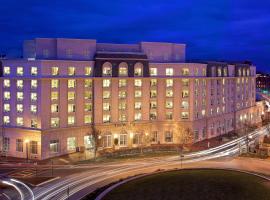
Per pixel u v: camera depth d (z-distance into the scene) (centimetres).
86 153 12800
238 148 13838
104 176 10231
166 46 15075
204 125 15438
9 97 12681
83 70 13000
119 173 10506
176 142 14450
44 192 8975
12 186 9450
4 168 11112
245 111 19200
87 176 10244
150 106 14238
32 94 12231
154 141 14388
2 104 12812
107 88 13450
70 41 13325
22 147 12450
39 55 13275
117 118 13700
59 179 10006
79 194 8762
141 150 13012
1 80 12775
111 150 13375
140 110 14075
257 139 15588
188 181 8569
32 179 9975
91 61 13162
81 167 11188
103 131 13425
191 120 14600
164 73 14325
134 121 13975
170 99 14425
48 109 12238
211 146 14225
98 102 13288
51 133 12269
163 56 15050
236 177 8975
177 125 14462
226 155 12781
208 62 15900
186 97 14538
